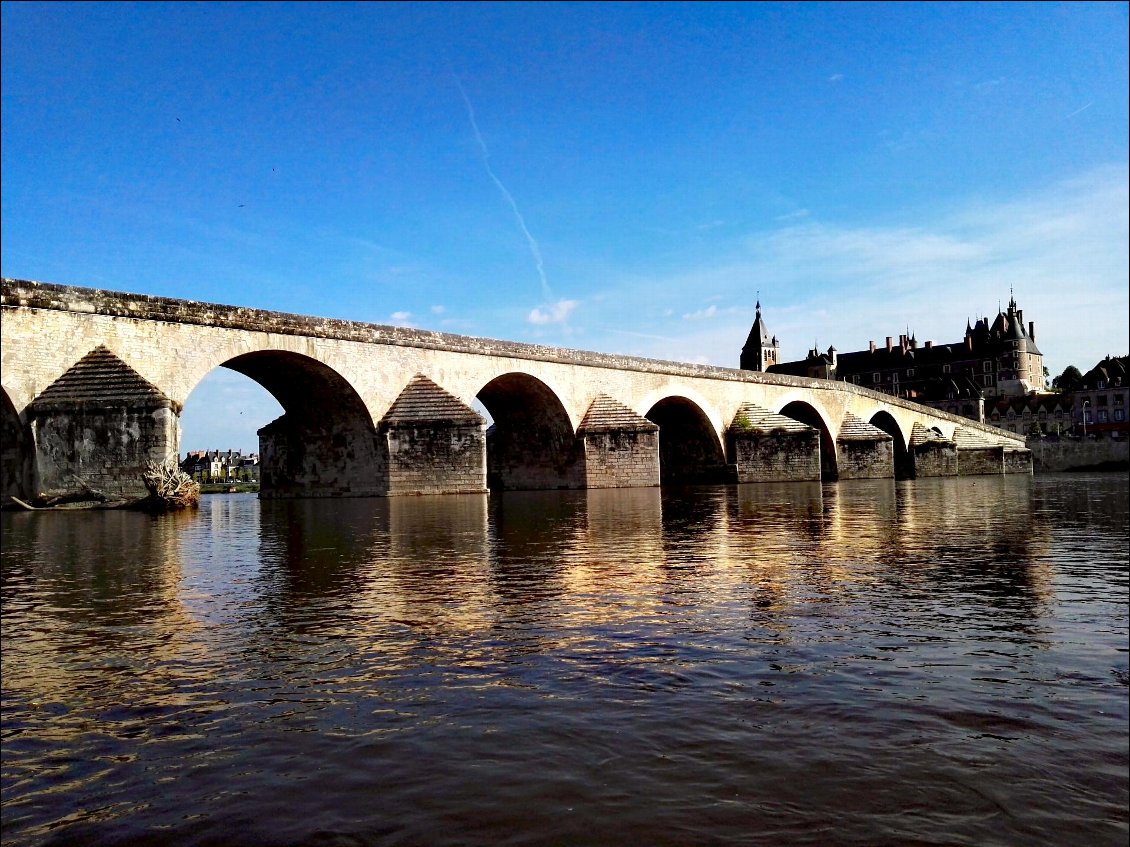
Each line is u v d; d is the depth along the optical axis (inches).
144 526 770.2
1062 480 2007.9
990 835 141.8
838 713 198.7
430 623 303.1
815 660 244.8
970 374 4564.5
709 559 469.1
